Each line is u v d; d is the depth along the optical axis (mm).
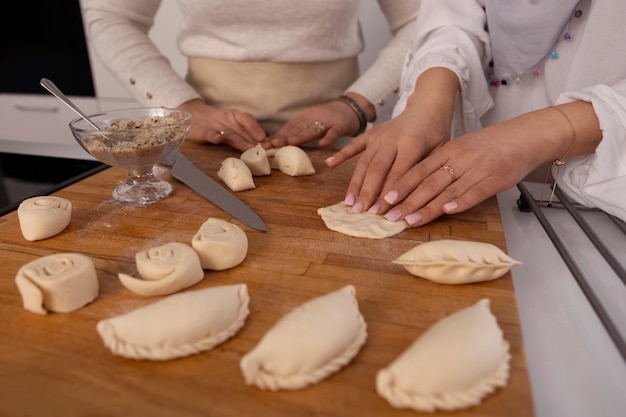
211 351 667
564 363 678
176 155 1345
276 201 1147
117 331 654
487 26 1417
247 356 594
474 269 789
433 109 1191
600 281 859
